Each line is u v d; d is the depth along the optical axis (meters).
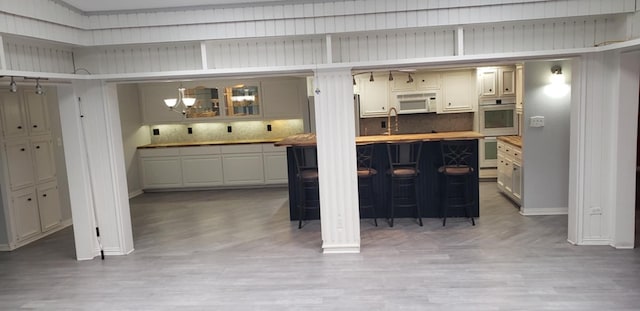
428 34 4.27
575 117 4.39
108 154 4.77
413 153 5.59
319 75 4.36
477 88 7.70
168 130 8.84
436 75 7.78
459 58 4.12
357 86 7.88
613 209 4.36
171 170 8.37
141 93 8.41
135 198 7.96
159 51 4.51
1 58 3.34
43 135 5.83
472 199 5.56
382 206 5.76
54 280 4.25
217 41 4.36
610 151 4.34
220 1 4.09
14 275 4.44
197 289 3.87
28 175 5.57
